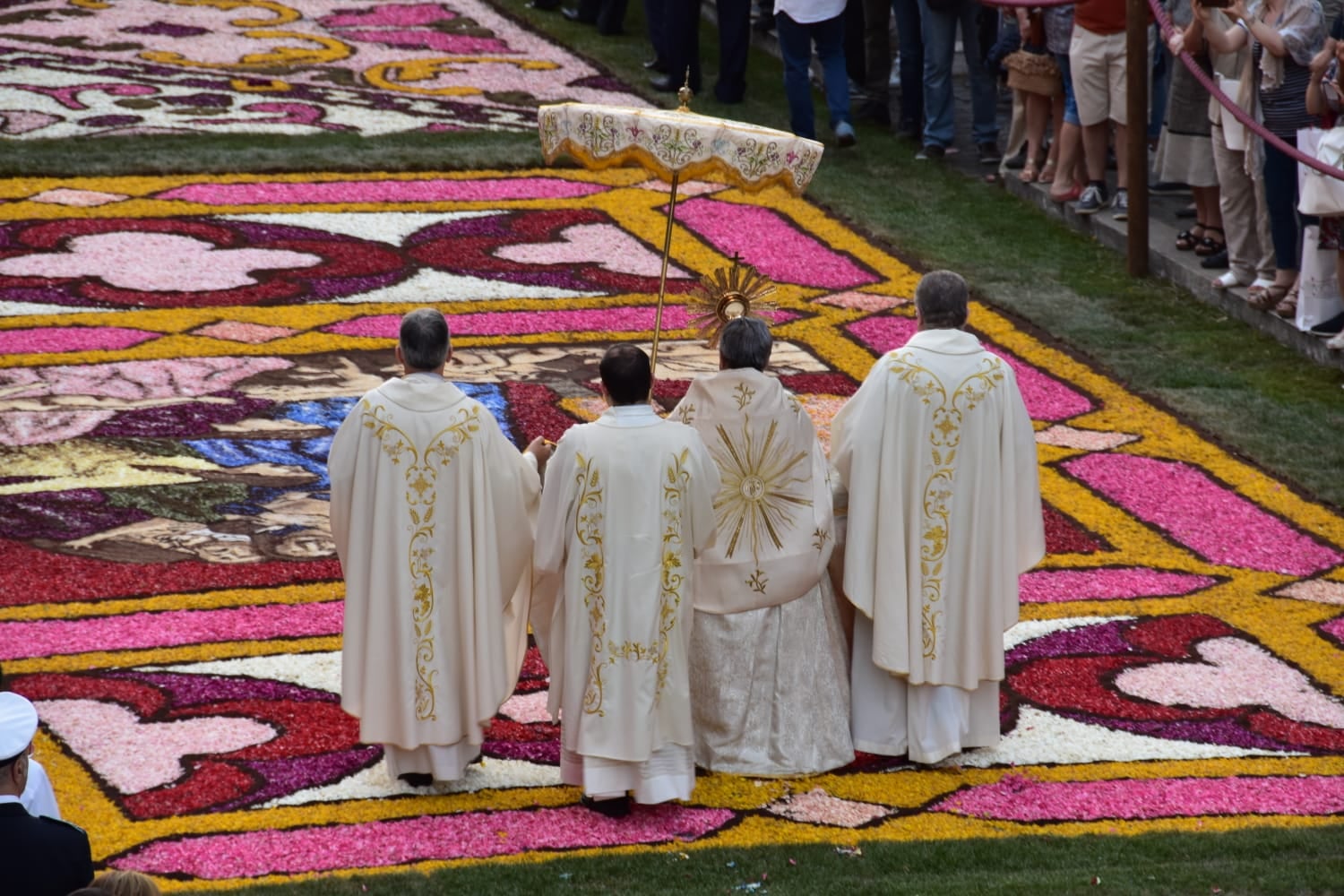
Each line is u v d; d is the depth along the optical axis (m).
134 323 35.47
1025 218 44.56
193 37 60.53
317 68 57.03
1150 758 20.94
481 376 33.41
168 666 22.16
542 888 16.88
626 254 41.62
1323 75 31.67
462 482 18.97
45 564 25.03
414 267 39.94
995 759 20.88
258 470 28.75
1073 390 33.97
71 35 60.00
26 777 13.59
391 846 18.09
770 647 20.12
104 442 29.53
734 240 42.72
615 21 61.91
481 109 52.88
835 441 20.81
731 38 52.19
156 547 25.80
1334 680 23.25
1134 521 28.45
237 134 48.91
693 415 20.03
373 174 46.56
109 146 47.06
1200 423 32.47
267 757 20.03
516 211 44.34
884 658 20.28
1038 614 24.95
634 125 20.84
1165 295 39.22
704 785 19.83
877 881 17.05
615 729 18.73
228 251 40.19
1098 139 42.69
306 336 35.34
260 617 23.73
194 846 17.89
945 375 20.23
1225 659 23.77
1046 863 17.70
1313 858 17.75
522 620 20.23
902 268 41.03
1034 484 20.78
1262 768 20.72
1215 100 36.00
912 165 48.69
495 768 20.25
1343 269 33.97
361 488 18.97
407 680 18.98
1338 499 29.39
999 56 46.91
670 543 18.86
